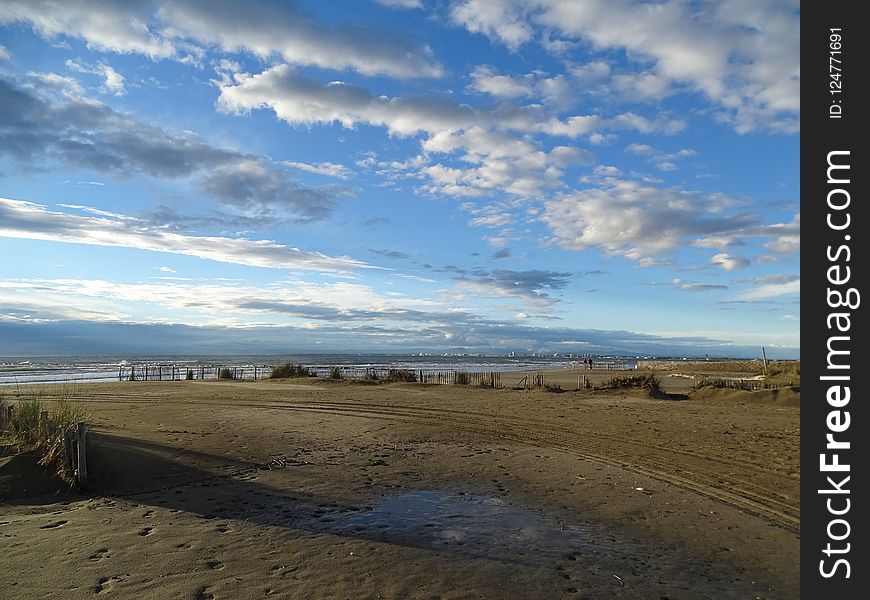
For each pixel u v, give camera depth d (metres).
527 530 6.82
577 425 15.00
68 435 8.22
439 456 11.19
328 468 9.95
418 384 28.64
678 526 7.05
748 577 5.57
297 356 147.88
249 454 10.77
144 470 9.09
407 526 6.88
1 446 8.96
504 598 4.89
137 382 31.67
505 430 14.27
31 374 46.12
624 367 68.75
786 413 16.91
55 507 7.32
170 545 5.97
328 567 5.46
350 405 19.16
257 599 4.71
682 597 5.05
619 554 6.09
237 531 6.51
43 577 5.09
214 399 20.61
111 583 4.98
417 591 4.97
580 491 8.66
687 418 16.03
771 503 8.06
